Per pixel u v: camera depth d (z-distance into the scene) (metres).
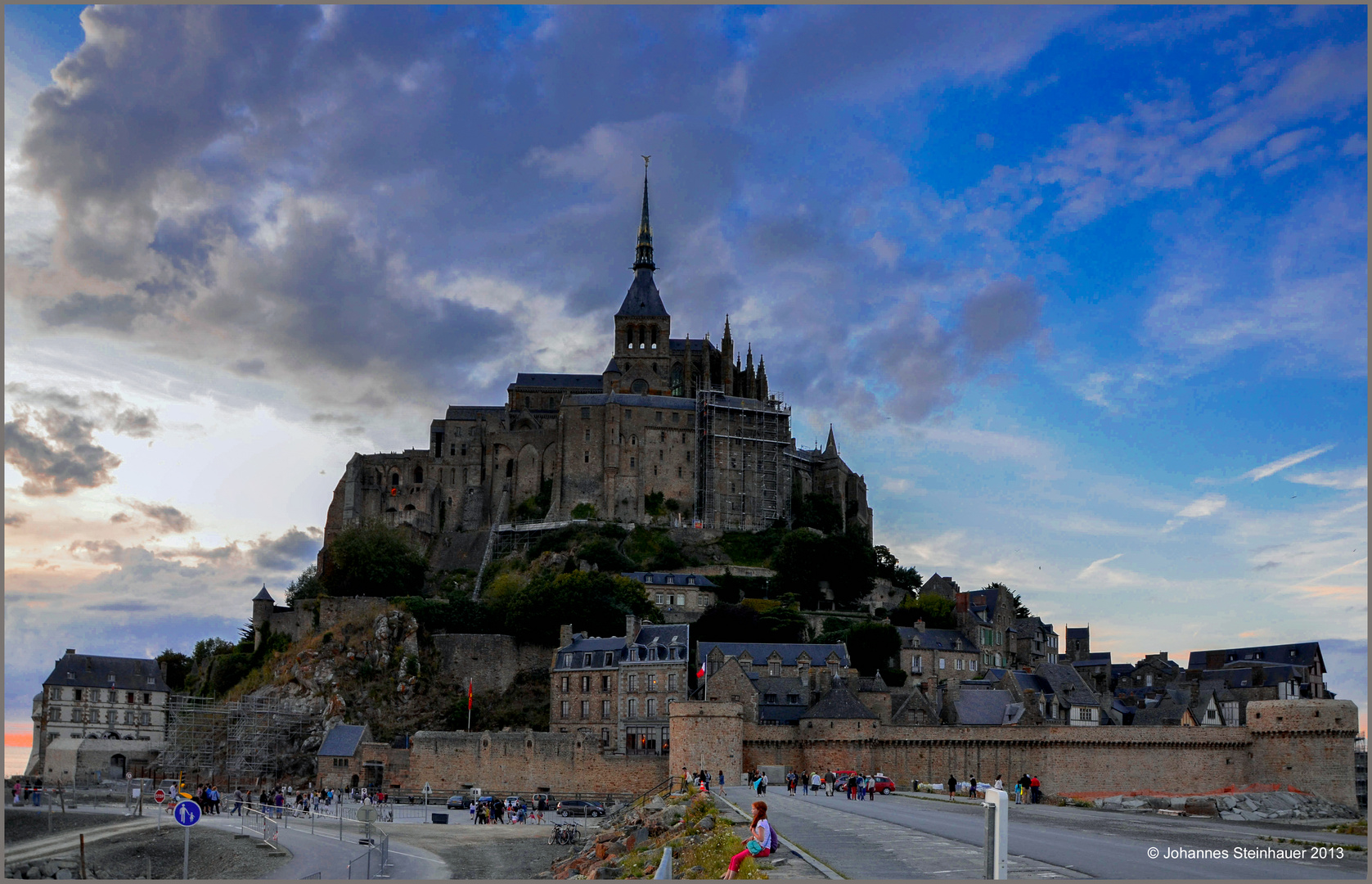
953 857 56.06
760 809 54.84
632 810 108.25
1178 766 141.00
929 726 141.50
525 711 169.75
